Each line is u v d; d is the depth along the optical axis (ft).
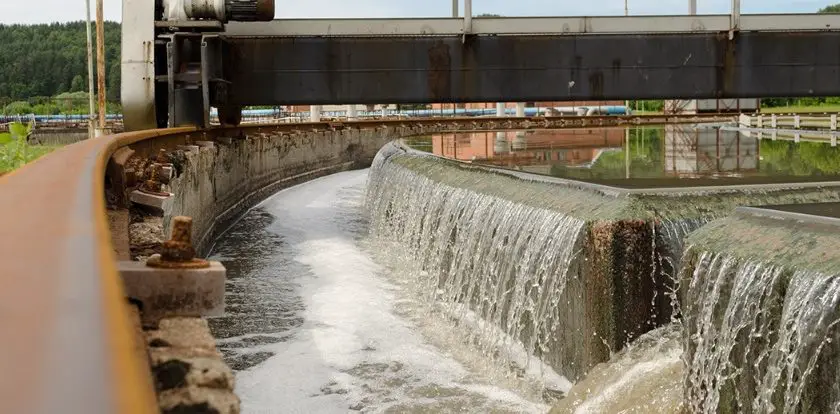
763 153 49.37
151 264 11.89
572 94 58.29
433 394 28.89
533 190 33.53
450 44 59.16
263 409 27.71
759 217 20.31
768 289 17.70
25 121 176.76
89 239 5.34
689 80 57.36
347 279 46.32
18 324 3.53
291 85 60.95
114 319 3.65
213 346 10.18
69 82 433.48
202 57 59.67
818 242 17.37
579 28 57.82
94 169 11.39
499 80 58.95
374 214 61.77
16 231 5.60
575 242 26.71
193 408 8.21
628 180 32.63
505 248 33.19
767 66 56.90
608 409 23.00
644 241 25.26
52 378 3.08
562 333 27.96
